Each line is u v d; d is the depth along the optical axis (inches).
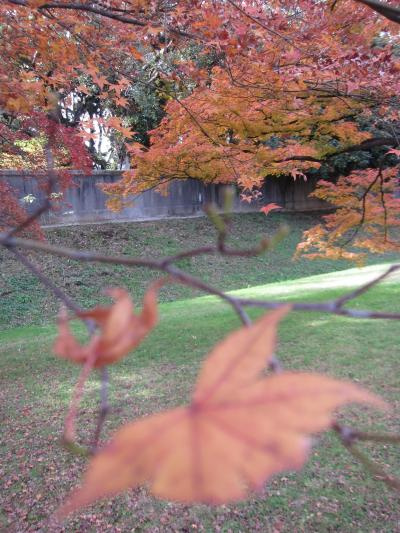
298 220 721.0
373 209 198.8
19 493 162.1
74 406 10.5
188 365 259.1
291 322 303.7
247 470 7.6
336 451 168.1
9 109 122.0
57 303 432.1
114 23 162.4
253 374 9.8
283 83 150.8
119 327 10.9
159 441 8.4
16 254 19.2
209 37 141.9
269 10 161.6
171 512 146.5
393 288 356.2
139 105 547.8
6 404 229.8
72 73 150.3
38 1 122.1
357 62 140.2
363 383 213.6
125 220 625.3
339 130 182.2
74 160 190.4
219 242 15.1
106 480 7.9
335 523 135.8
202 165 190.7
